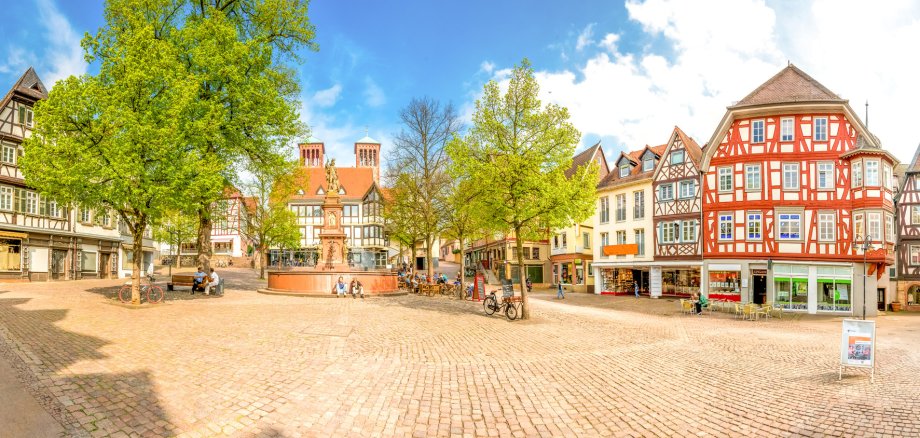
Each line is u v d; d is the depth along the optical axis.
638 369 11.27
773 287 31.67
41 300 18.22
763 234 32.16
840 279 30.91
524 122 19.34
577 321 19.84
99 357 9.34
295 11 25.39
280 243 46.19
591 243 46.66
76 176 15.76
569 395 8.97
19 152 31.92
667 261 36.22
